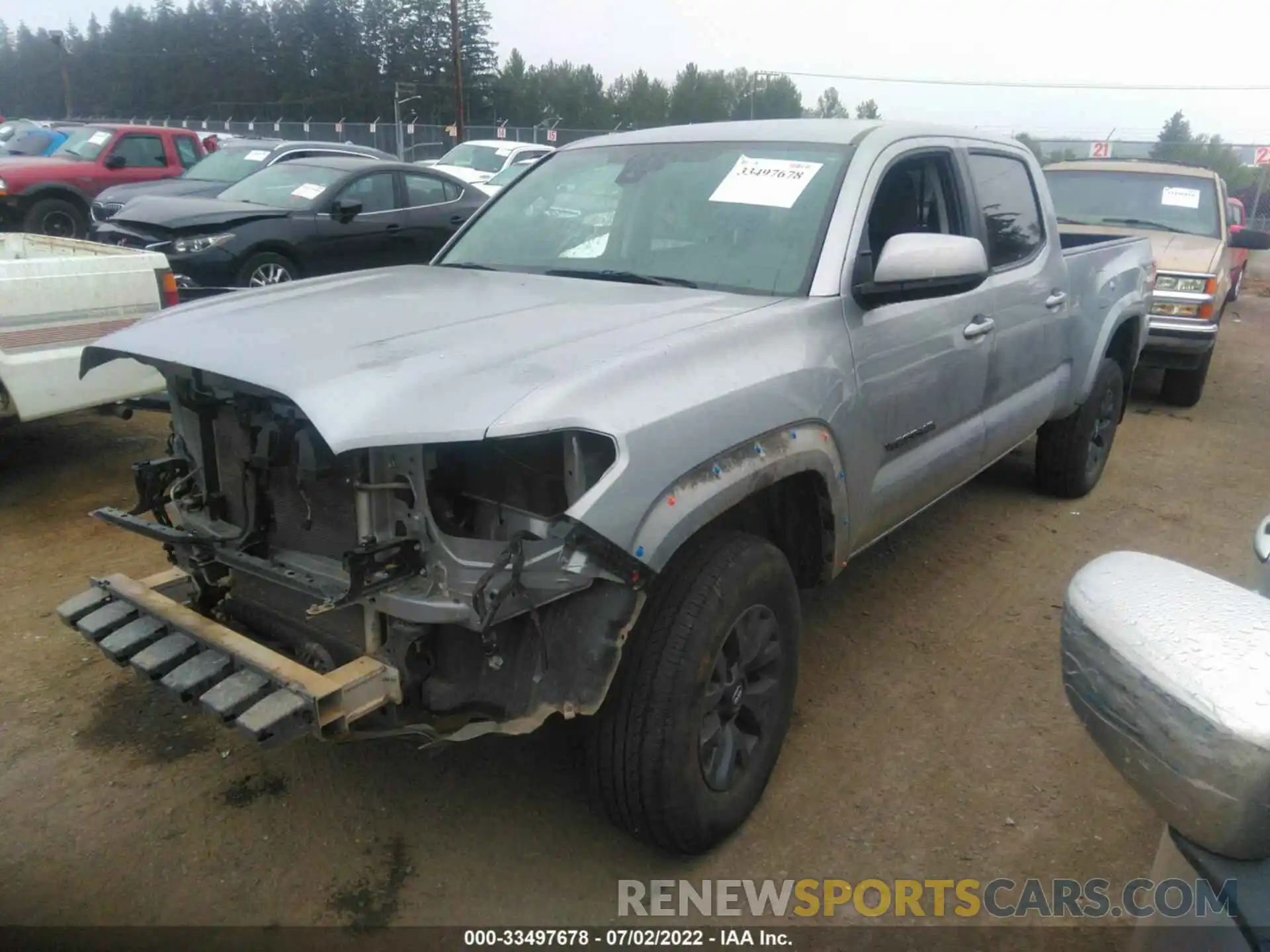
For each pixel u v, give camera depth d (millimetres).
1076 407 5316
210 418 2725
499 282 3318
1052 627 4207
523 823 2904
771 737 2920
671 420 2354
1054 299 4578
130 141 14555
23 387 4824
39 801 2932
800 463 2789
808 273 3113
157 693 3504
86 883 2625
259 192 10039
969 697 3643
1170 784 1374
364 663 2361
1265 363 11086
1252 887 1416
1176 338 7969
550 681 2303
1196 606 1445
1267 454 7203
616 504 2180
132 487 5527
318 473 2303
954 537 5199
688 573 2531
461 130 34500
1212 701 1302
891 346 3270
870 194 3318
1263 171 25594
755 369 2672
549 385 2211
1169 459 6949
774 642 2838
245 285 9133
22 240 6535
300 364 2338
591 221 3682
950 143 3977
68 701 3438
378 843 2809
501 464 2332
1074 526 5445
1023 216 4516
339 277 3496
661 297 3031
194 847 2768
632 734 2447
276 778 3068
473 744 3264
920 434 3576
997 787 3131
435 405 2148
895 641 4043
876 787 3109
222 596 2918
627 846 2828
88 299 5051
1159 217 8852
